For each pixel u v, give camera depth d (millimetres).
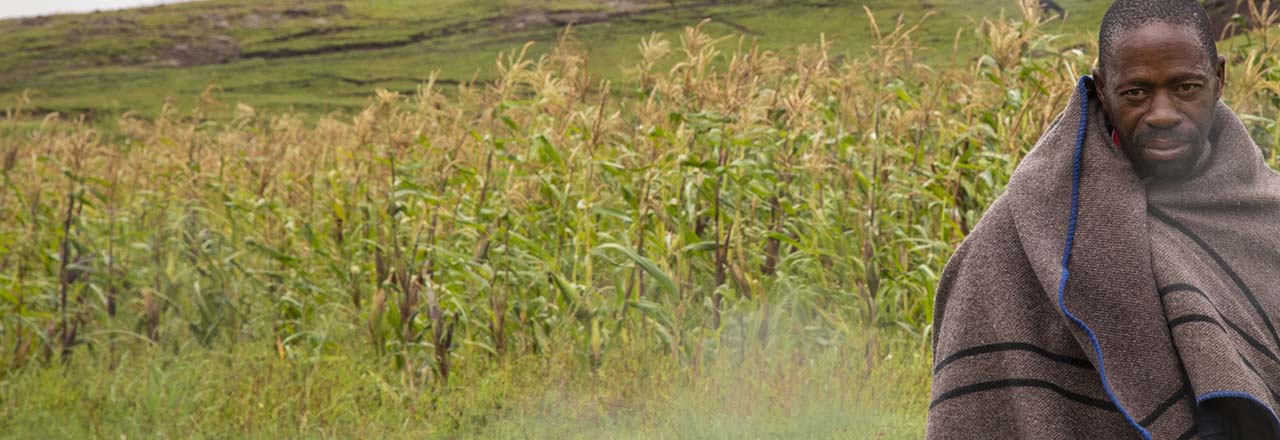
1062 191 3375
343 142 18031
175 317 13562
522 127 15016
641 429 9766
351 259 13922
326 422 10359
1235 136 3414
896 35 13109
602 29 89312
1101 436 3271
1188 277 3193
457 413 10461
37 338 12992
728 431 9375
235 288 13562
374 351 11789
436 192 13164
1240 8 21906
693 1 93250
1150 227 3312
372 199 13500
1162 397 3148
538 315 11844
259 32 104750
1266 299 3268
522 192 12742
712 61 13508
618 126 14438
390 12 107812
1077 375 3314
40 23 113875
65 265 12859
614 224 13688
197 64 96188
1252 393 3020
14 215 15695
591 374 11023
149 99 78625
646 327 11742
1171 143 3242
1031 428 3301
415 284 11883
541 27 93562
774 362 10766
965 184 12352
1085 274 3264
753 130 12578
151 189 16672
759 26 81500
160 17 112438
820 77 14180
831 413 9625
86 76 92312
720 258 12148
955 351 3498
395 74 84562
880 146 12672
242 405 10477
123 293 14102
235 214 15906
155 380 10586
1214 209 3330
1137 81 3236
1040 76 12375
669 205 12445
